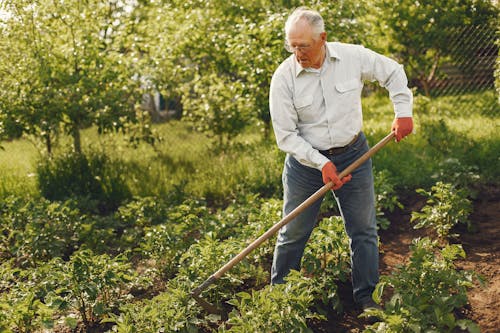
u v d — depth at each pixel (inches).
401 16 377.7
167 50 331.6
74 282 160.7
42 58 292.0
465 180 237.1
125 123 322.3
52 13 301.1
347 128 138.8
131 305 156.3
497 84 313.1
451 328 133.4
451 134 298.0
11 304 156.0
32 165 314.7
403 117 138.3
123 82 312.5
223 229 214.4
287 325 138.0
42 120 295.9
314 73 136.2
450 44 375.6
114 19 331.3
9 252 223.1
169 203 257.1
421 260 147.2
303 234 149.6
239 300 167.9
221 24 329.1
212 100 336.5
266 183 272.1
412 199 243.3
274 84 139.6
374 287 153.7
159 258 194.7
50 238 213.8
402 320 129.0
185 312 151.0
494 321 149.3
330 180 135.6
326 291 163.2
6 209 237.8
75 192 283.7
